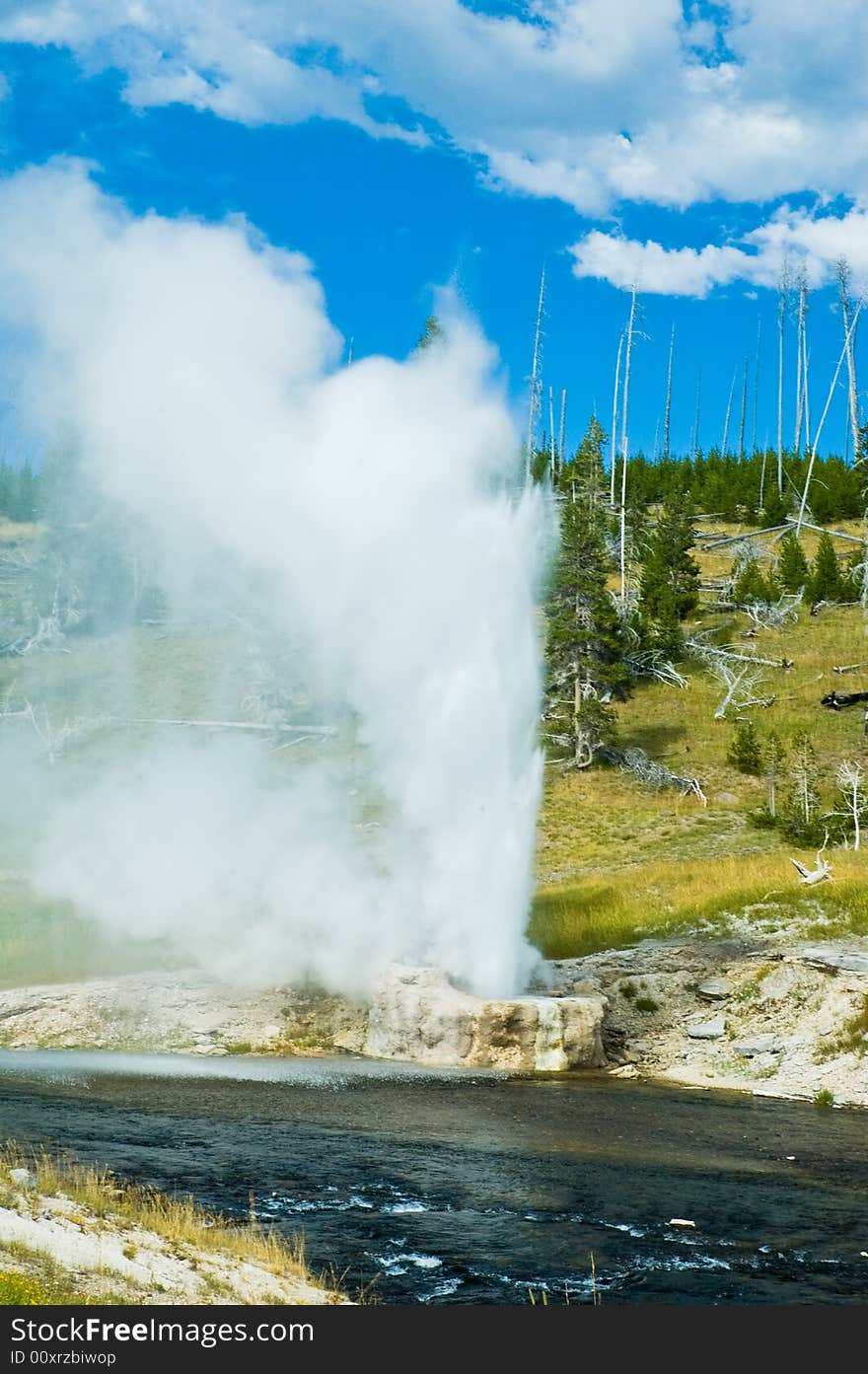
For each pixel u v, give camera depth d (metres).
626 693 77.38
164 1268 12.20
